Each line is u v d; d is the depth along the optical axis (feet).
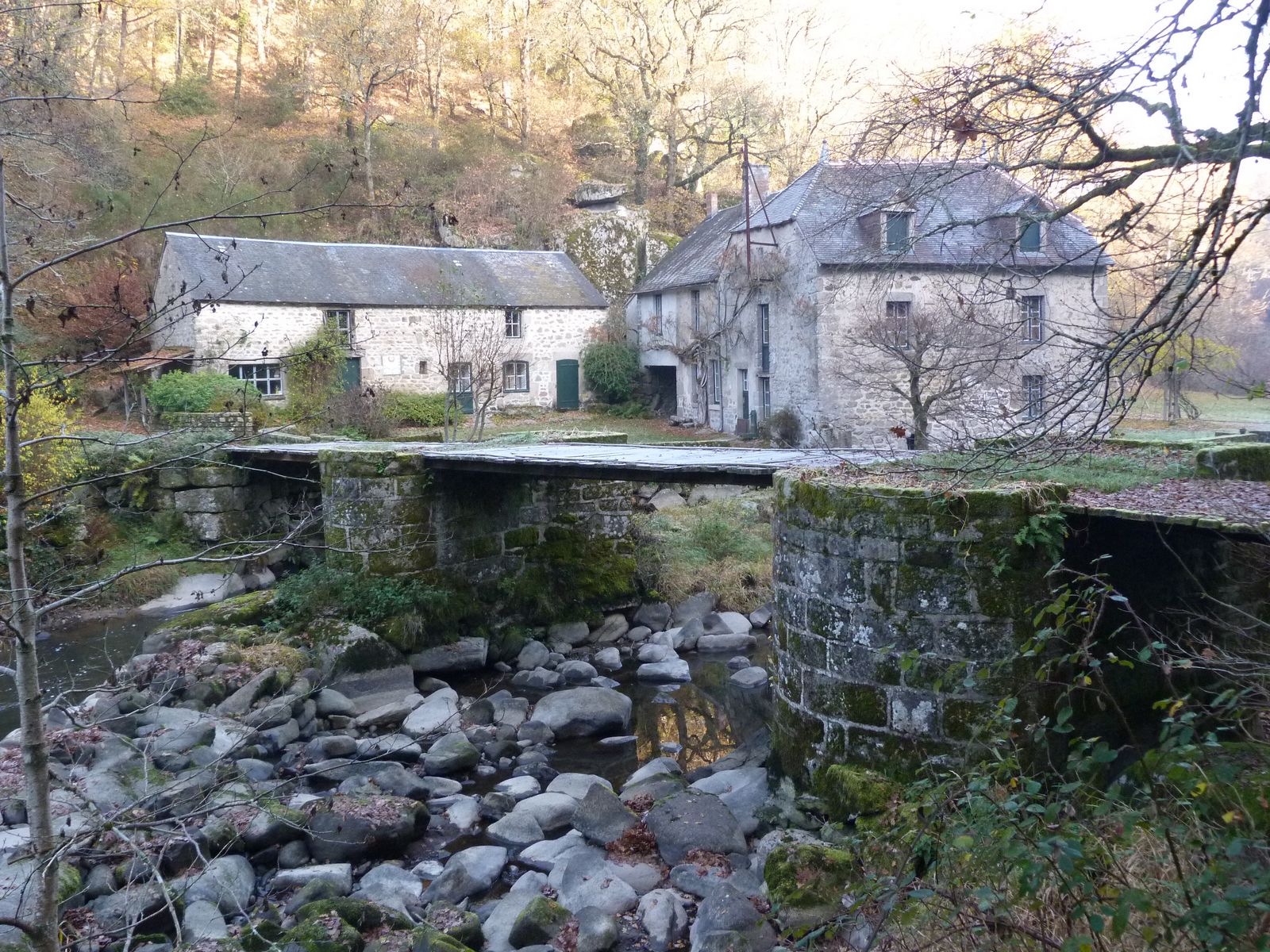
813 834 20.47
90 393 62.39
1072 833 10.28
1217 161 11.80
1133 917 10.98
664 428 89.66
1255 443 25.25
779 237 76.89
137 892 18.13
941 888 11.87
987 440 16.52
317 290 79.41
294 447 46.91
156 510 48.42
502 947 18.44
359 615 35.91
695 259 95.55
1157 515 17.69
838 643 21.13
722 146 134.31
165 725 27.63
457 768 27.94
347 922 18.03
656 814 22.31
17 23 16.99
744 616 44.32
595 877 20.63
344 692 33.63
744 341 83.46
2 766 22.98
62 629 41.45
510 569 40.91
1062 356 19.84
